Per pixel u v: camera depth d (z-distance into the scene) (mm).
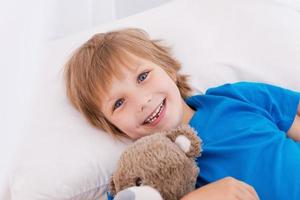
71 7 1022
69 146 786
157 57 878
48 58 934
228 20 1007
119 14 1354
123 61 801
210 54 954
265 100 828
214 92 857
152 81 784
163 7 1063
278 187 670
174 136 671
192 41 971
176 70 910
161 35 984
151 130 766
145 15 1041
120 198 562
